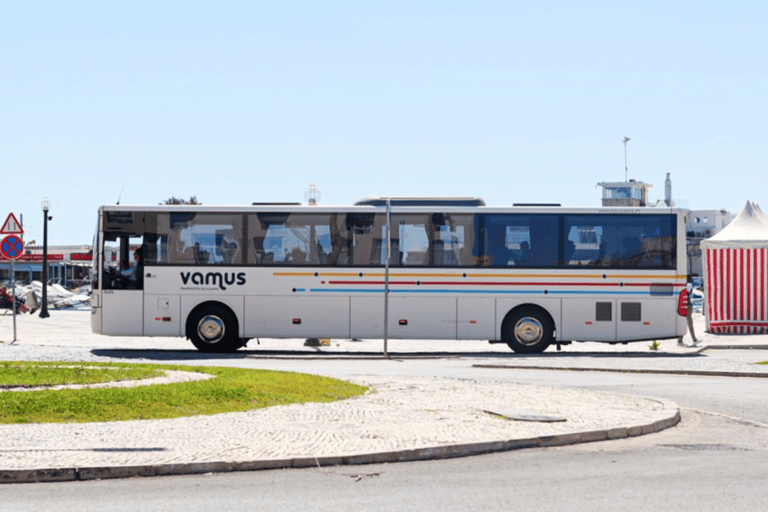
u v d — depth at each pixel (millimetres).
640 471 9461
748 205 35094
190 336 26266
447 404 13875
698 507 7844
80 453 9758
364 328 26156
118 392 14078
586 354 26156
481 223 26125
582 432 11312
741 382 18672
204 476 9156
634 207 25891
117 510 7727
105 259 26391
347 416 12586
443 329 26078
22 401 13070
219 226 26406
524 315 25922
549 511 7703
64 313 51281
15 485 8734
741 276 32875
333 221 26344
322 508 7809
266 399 14148
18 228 30250
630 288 25812
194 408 13164
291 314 26266
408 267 26156
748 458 10242
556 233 25984
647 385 17984
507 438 10805
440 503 8000
